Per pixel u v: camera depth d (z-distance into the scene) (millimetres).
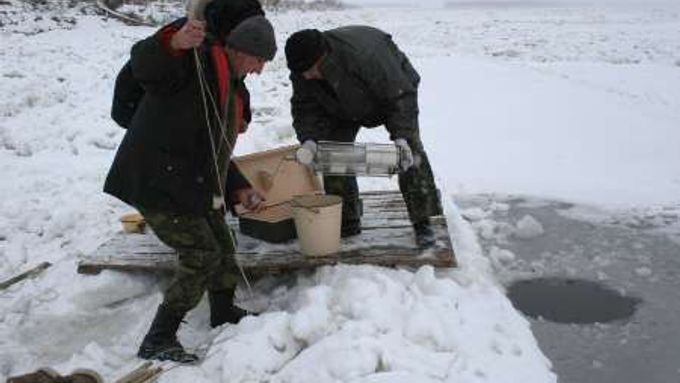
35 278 5172
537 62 16172
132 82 3943
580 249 5496
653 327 4324
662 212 6191
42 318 4594
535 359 3869
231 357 3705
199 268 3871
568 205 6457
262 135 9109
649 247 5488
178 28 3471
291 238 5043
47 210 6633
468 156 8117
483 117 9953
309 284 4613
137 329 4359
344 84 4430
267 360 3697
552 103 10688
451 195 6793
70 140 9234
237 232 5234
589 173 7414
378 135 9258
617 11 33875
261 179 5152
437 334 3814
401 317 3975
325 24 25906
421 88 12180
